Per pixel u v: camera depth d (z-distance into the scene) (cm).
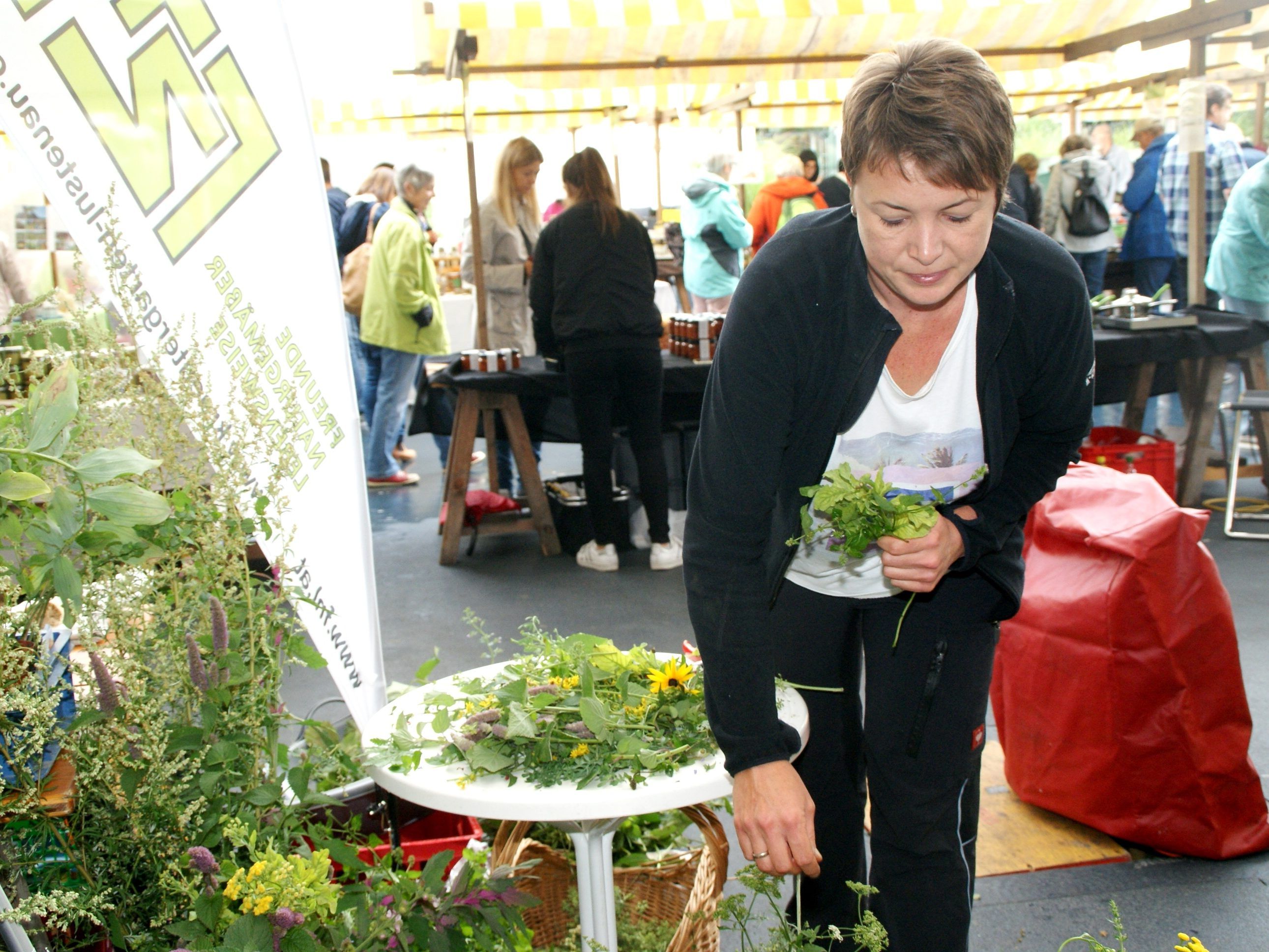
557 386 459
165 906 120
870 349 122
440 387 485
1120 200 712
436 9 457
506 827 175
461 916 133
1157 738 219
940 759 153
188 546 134
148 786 119
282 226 154
